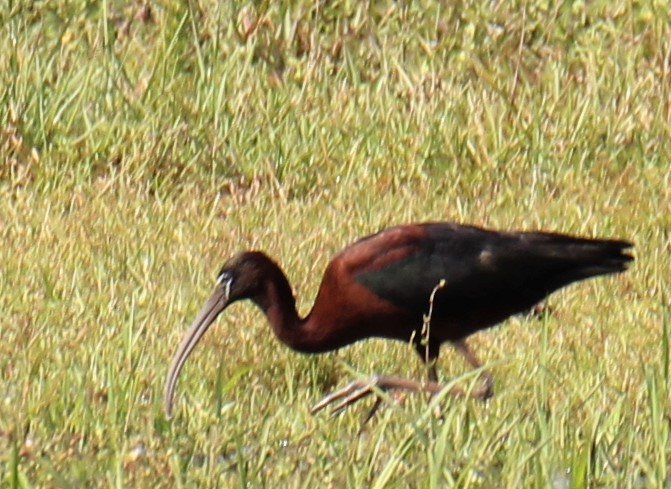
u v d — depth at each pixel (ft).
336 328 39.01
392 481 31.55
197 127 54.03
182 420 36.19
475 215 50.01
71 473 33.12
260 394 37.81
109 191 50.49
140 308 41.42
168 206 49.52
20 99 53.26
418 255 38.60
